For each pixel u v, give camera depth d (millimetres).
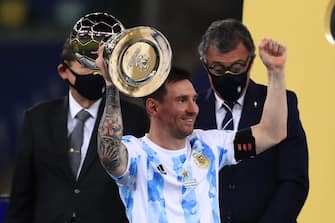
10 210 13898
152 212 11602
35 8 31734
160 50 11492
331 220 14859
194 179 11773
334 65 14883
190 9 31203
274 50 11891
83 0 31781
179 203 11680
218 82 12906
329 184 14875
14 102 28750
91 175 13406
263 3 15328
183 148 11930
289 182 13117
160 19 31188
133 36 11320
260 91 13367
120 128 11445
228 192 13219
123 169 11570
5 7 31594
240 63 12773
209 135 12258
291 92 13453
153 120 11906
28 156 13695
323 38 14945
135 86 11391
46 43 29609
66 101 13797
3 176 28797
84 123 13609
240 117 13266
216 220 11773
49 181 13562
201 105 13445
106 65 11266
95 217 13344
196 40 31188
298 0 15086
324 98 14922
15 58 28984
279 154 13227
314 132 14984
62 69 13430
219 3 31016
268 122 12102
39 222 13539
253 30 15391
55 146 13523
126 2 31234
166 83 11719
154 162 11727
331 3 14938
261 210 13219
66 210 13383
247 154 12188
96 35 12164
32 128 13695
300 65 15078
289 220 13016
